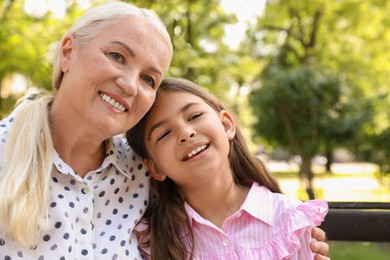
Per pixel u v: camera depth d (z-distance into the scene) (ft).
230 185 5.92
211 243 5.68
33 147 5.08
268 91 26.96
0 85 14.20
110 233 5.45
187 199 5.93
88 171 5.50
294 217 5.63
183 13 13.78
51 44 13.66
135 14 5.24
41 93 5.78
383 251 12.50
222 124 5.96
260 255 5.53
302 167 27.61
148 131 5.71
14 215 4.79
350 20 31.32
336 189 33.58
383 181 28.14
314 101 26.81
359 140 27.71
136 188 5.84
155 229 5.80
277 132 28.09
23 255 4.91
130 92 5.07
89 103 5.06
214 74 17.67
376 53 34.01
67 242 5.05
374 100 29.53
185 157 5.57
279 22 29.84
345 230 6.54
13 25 13.69
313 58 32.65
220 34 20.47
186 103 5.66
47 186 5.03
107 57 5.07
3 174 5.01
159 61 5.27
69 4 13.47
